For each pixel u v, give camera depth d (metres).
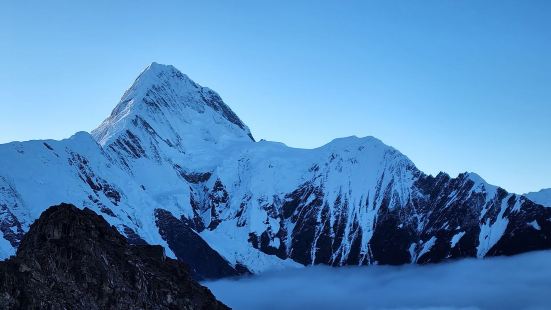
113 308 172.50
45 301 163.25
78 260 175.62
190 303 186.88
